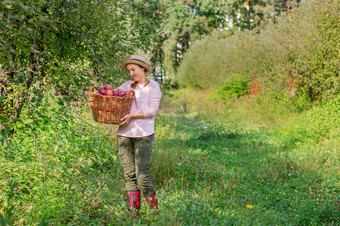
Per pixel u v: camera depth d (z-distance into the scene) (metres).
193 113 15.36
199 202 4.28
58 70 3.14
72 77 3.48
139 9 7.92
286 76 11.26
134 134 3.40
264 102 12.47
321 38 9.47
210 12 29.89
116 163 4.82
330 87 9.58
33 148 3.46
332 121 8.45
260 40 14.16
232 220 3.83
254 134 9.89
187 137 9.66
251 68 16.30
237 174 5.84
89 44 3.58
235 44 20.58
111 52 4.21
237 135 9.87
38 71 3.24
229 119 12.73
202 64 21.95
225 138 9.59
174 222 3.39
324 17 9.39
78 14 3.14
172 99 19.55
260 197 4.81
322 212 4.12
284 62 11.41
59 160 3.30
